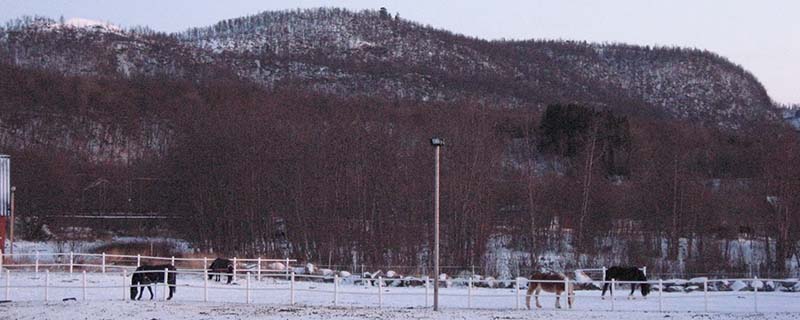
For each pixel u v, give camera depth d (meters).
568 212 148.25
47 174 177.25
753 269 122.44
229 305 72.12
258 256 130.25
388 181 136.00
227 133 158.62
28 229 165.12
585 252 135.38
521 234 143.50
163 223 171.25
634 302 78.56
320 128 161.25
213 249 148.62
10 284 84.25
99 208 177.88
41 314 65.06
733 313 69.00
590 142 165.50
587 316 66.19
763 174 144.38
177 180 165.50
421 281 96.62
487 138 148.88
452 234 130.12
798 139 189.62
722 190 163.88
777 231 127.75
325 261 131.62
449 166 137.88
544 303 78.88
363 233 133.88
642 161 184.62
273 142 152.62
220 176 152.75
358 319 62.97
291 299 75.38
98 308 68.19
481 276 110.75
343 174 141.00
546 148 195.00
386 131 157.38
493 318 64.31
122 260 118.00
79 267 107.38
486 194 137.25
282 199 146.88
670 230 140.00
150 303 72.31
